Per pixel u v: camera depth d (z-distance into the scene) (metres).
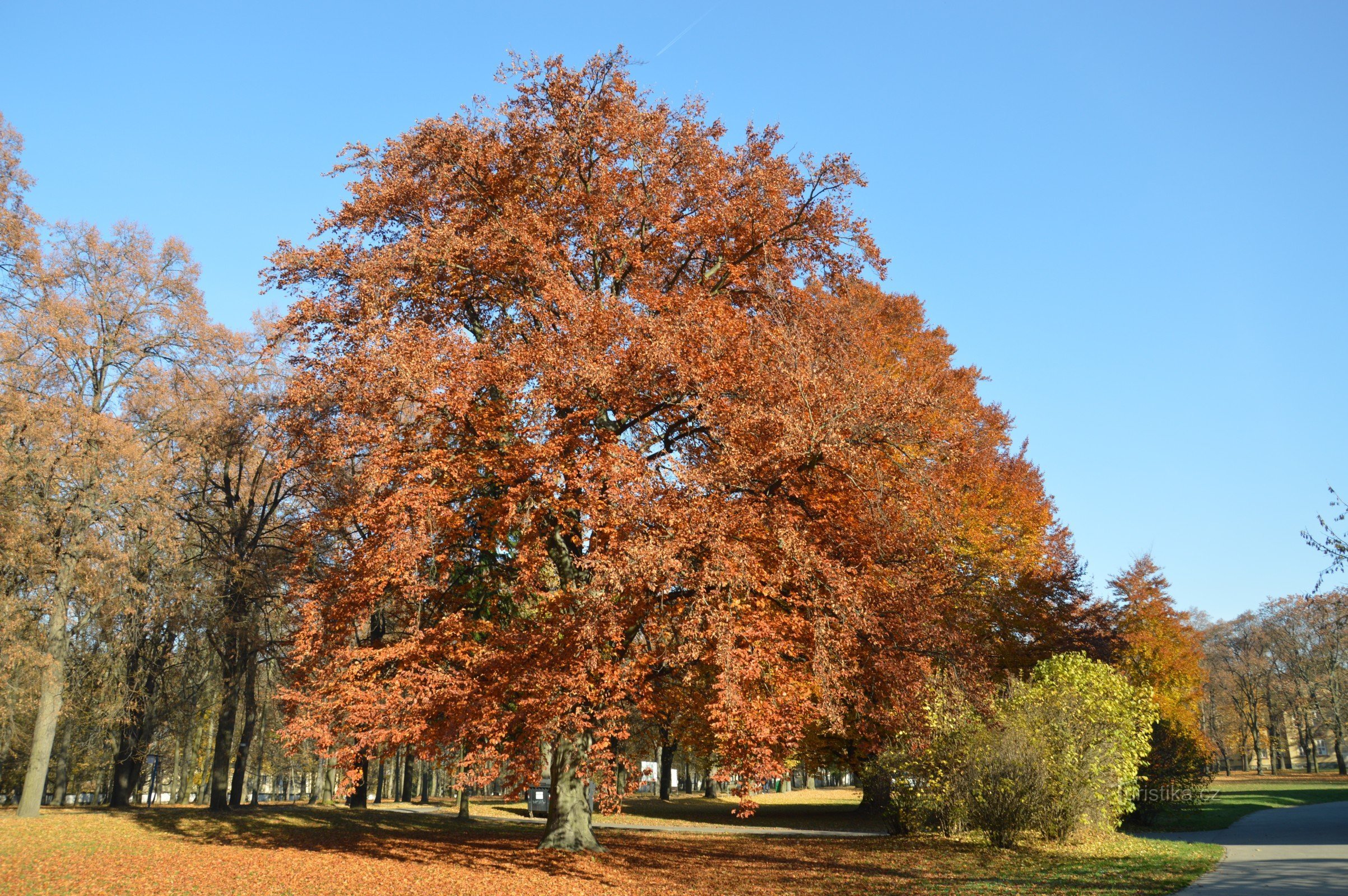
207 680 30.31
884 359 25.91
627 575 11.87
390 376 13.77
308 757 38.38
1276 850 16.56
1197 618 80.88
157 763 48.91
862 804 33.25
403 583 14.25
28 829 19.92
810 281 18.41
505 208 16.91
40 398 23.38
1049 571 28.09
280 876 14.00
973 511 25.08
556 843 17.28
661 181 17.33
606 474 12.59
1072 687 18.98
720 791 51.38
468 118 17.39
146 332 26.78
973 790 18.73
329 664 14.95
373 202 16.86
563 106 17.16
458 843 19.56
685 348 13.74
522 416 14.27
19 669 23.19
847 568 13.78
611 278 18.78
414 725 13.58
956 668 15.41
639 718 20.00
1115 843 18.19
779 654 13.92
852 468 13.99
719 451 13.98
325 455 15.30
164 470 23.89
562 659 13.12
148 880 13.52
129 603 23.11
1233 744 83.62
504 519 14.19
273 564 26.00
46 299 24.41
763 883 13.91
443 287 17.12
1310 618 64.38
